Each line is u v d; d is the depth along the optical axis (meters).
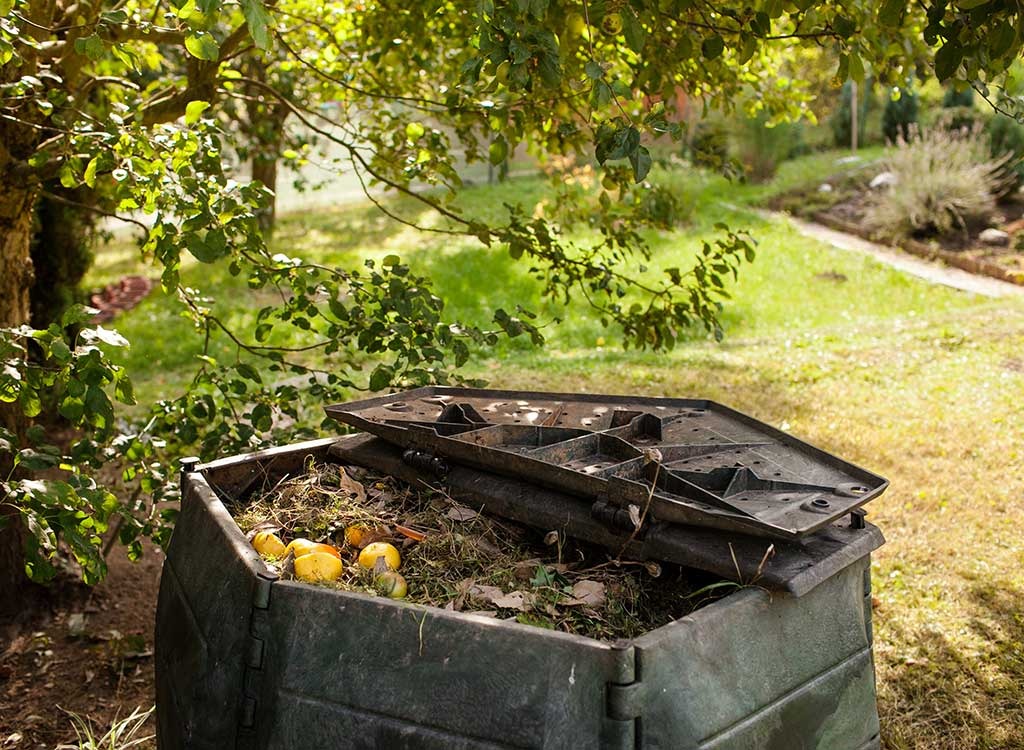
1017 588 5.01
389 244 15.73
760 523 2.36
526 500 2.88
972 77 3.26
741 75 5.88
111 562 5.66
